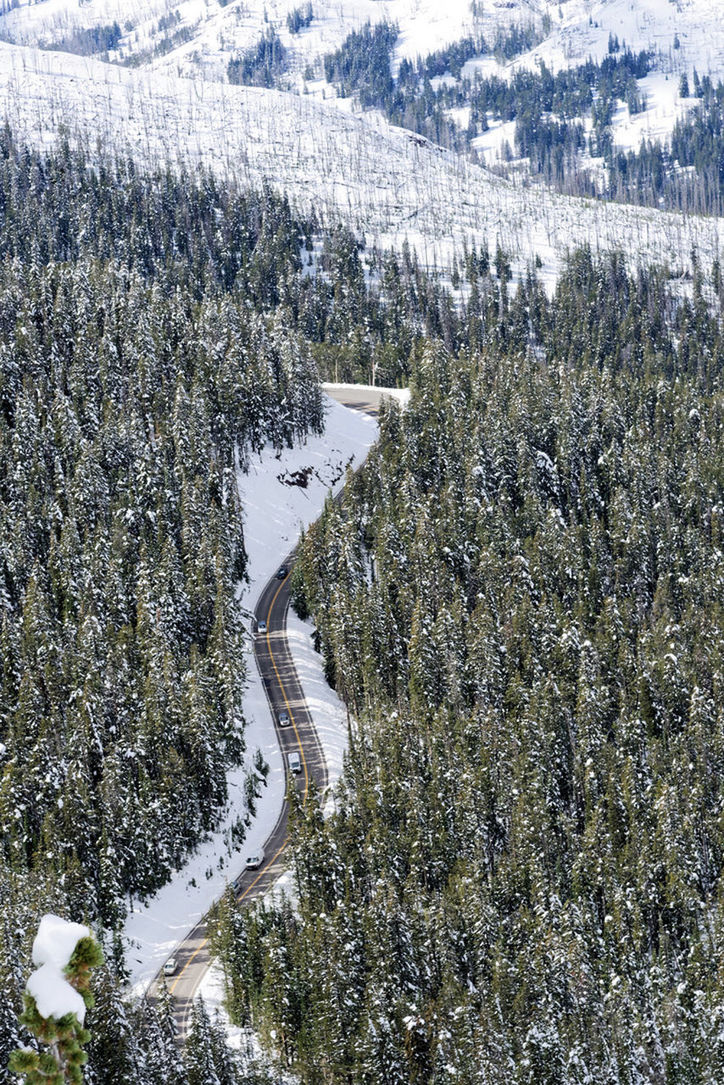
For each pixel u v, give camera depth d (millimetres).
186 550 154875
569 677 143000
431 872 112438
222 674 130375
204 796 119562
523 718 131500
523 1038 91938
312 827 109375
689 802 123500
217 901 110188
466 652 145500
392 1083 86500
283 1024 92250
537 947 99500
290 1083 90562
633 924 109688
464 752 125688
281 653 148625
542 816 117625
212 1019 95375
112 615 141250
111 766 114125
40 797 114812
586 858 115062
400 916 96938
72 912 101250
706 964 105000
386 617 144625
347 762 121562
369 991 90625
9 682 129625
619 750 130250
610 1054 93312
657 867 115125
